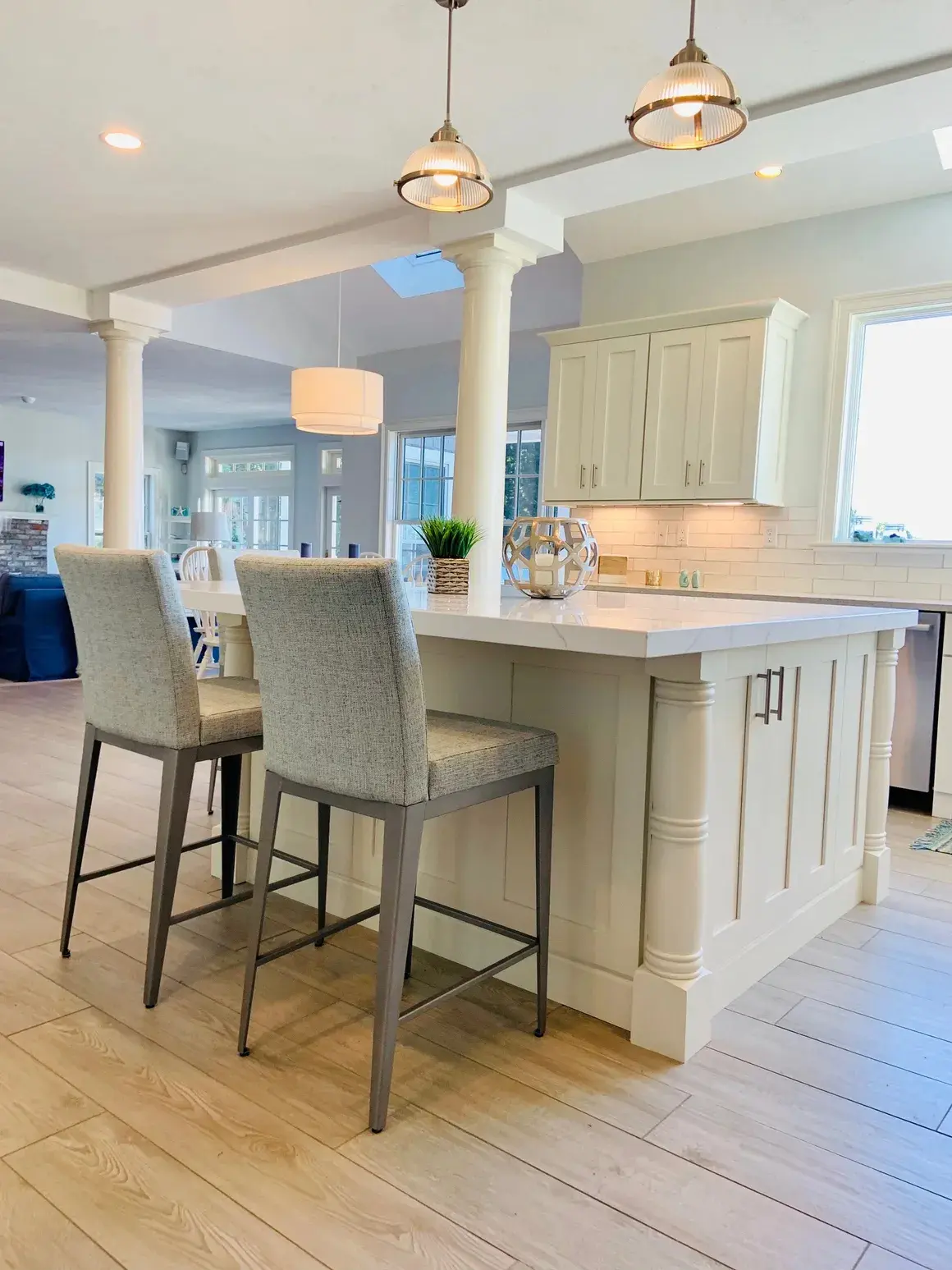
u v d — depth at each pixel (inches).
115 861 114.3
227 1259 50.1
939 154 154.6
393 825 62.1
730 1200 56.4
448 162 93.9
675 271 194.9
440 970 87.5
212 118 129.8
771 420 176.4
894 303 168.9
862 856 109.5
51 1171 57.0
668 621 71.4
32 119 130.9
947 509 169.6
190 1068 69.1
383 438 306.2
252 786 107.8
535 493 273.4
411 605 83.4
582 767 79.3
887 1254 52.4
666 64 111.5
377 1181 56.8
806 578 182.2
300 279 204.4
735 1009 81.8
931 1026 79.3
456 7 99.7
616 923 77.7
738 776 81.8
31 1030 74.0
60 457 435.2
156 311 229.9
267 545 443.8
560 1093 67.2
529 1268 50.3
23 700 232.2
